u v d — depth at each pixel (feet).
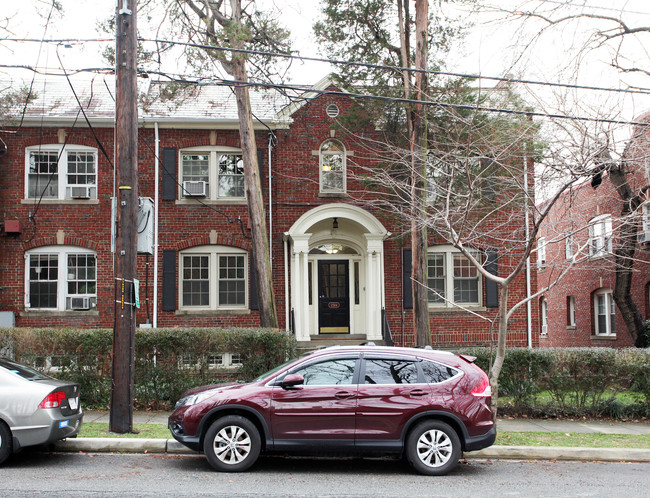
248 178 50.16
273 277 60.08
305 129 61.00
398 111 51.75
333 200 60.70
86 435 31.19
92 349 40.98
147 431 32.65
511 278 32.68
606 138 34.65
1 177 59.36
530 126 37.40
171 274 59.72
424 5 46.14
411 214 47.29
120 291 32.63
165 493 22.29
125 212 32.89
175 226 60.34
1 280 58.65
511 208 44.57
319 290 63.26
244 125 50.08
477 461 29.89
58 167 59.93
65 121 59.41
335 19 50.65
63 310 58.90
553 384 41.37
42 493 21.84
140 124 60.49
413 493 22.98
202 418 26.23
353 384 26.40
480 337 61.21
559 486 24.58
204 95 63.77
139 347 41.22
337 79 52.01
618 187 47.96
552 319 94.48
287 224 60.23
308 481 24.82
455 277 62.28
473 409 26.40
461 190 44.68
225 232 60.70
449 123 46.62
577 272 83.66
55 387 26.37
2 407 25.46
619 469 28.48
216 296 60.59
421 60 45.85
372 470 27.25
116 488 22.84
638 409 41.45
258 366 41.78
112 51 47.19
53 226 59.41
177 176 60.90
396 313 60.80
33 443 25.53
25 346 40.93
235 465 25.94
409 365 26.96
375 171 52.54
